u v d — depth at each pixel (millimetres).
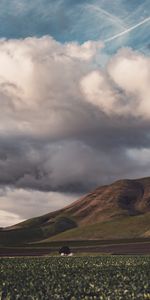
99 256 94250
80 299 29172
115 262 67688
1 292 31625
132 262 67250
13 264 66625
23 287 34938
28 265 63719
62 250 110125
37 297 29766
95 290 32625
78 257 89688
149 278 40375
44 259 82438
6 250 153375
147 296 29641
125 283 36719
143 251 125125
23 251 146250
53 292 32094
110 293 31156
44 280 40094
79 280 39562
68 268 56219
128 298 29234
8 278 42906
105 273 46906
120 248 150125
